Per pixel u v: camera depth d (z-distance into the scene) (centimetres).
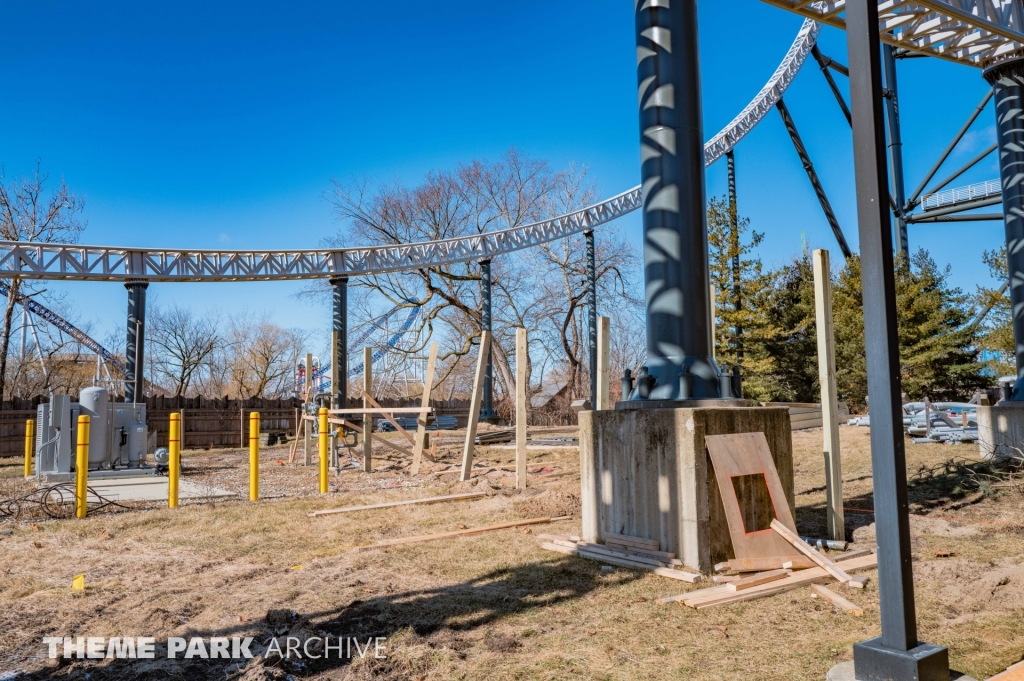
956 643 424
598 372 949
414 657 421
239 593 575
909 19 1131
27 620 512
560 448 1927
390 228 4294
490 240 3094
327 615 511
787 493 693
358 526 872
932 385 2717
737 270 2862
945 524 785
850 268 2883
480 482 1245
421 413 1433
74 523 898
